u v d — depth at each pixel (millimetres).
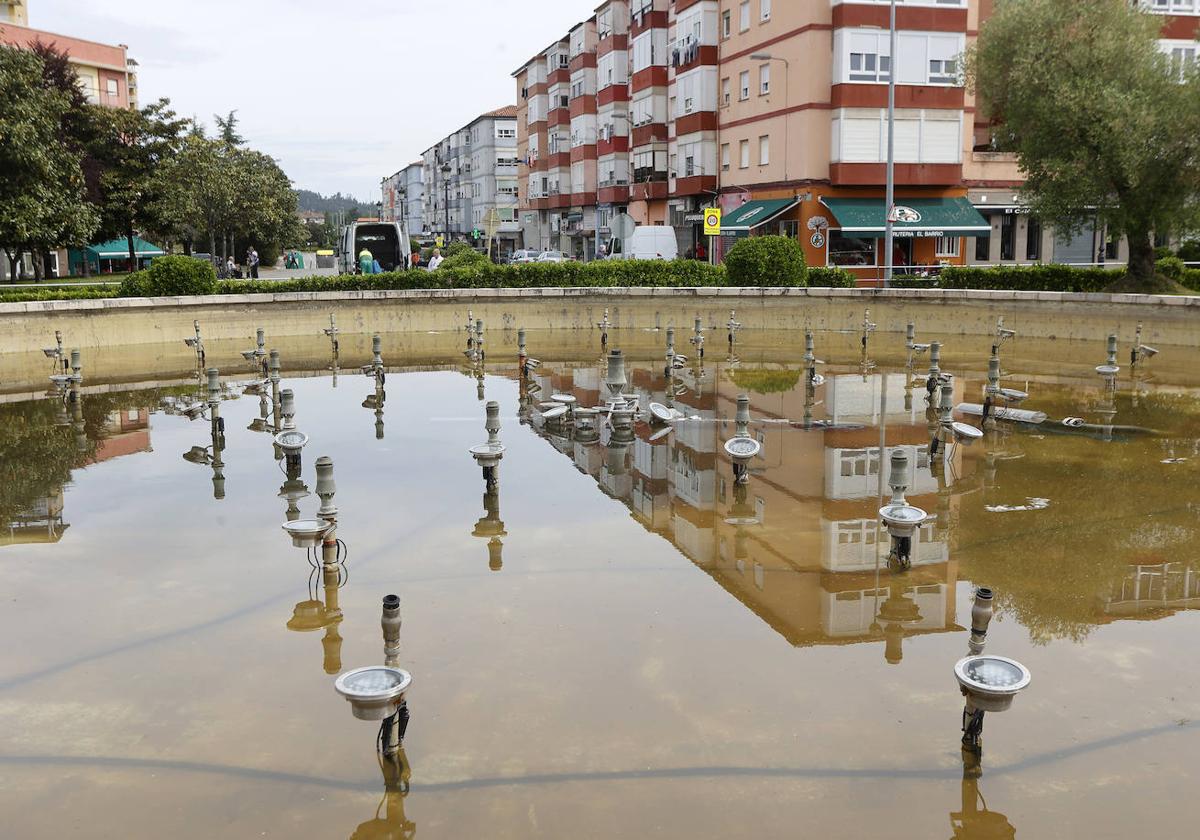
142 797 4219
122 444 12148
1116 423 12547
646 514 8680
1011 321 22797
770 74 34969
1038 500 8914
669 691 5125
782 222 34719
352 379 17953
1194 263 27031
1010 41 23016
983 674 4352
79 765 4496
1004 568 7082
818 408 14180
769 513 8656
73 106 40312
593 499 9250
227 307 24375
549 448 11719
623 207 52344
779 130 34531
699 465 10672
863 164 32500
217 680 5371
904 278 26828
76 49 53562
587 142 57438
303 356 21531
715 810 4039
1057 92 21344
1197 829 3906
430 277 26766
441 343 23922
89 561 7516
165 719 4926
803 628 5988
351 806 4117
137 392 16625
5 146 27094
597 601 6480
